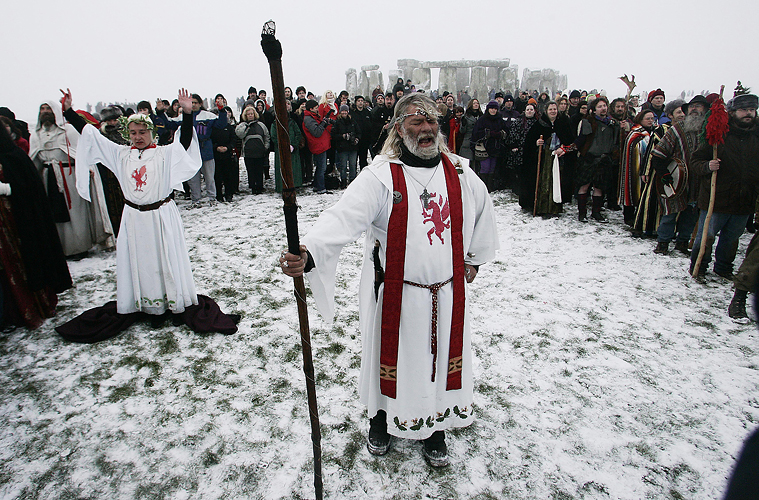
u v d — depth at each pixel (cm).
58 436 245
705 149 399
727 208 398
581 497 206
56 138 469
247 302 402
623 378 288
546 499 205
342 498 206
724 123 376
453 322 208
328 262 185
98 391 282
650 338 334
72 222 493
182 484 215
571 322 358
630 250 511
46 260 359
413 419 211
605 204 730
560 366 302
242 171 1091
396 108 197
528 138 641
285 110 149
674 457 227
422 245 196
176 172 334
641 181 577
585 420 253
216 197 770
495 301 396
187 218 670
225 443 239
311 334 345
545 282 432
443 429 220
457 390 217
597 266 468
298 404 269
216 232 598
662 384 282
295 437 243
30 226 347
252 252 523
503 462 226
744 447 85
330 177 846
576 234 573
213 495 209
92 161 329
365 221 192
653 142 521
